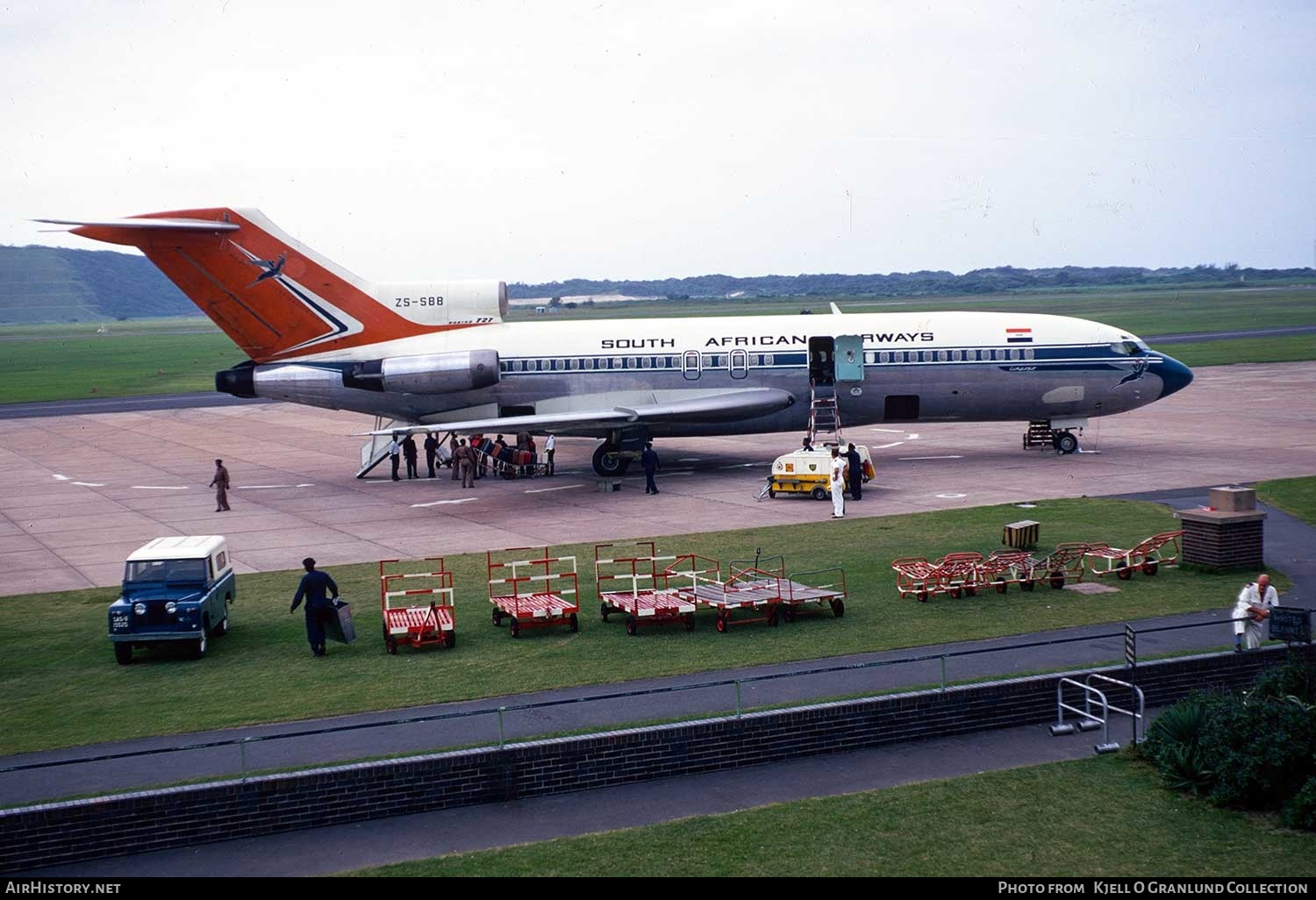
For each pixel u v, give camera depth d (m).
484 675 22.95
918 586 28.41
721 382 47.31
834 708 18.98
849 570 30.73
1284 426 58.44
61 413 83.81
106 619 28.39
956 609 26.88
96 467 56.16
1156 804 16.73
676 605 25.73
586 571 31.64
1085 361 47.84
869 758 18.84
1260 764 16.38
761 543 34.41
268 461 56.78
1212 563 29.66
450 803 17.28
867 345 47.16
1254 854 15.17
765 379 47.34
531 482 48.06
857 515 38.44
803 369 47.25
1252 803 16.48
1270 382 80.12
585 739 17.75
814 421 47.62
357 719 20.56
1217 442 53.56
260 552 35.44
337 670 23.67
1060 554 29.27
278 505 44.09
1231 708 17.66
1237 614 21.83
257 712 21.12
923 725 19.55
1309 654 21.23
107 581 32.62
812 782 17.88
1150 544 29.69
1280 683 19.11
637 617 25.42
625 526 37.78
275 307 47.06
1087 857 15.15
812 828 16.14
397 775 17.02
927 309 195.12
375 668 23.77
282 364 47.62
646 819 16.66
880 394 47.66
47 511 43.97
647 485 44.19
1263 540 33.12
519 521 39.38
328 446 62.69
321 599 24.72
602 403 47.62
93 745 19.69
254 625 27.48
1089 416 49.66
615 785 17.97
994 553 31.83
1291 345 110.31
